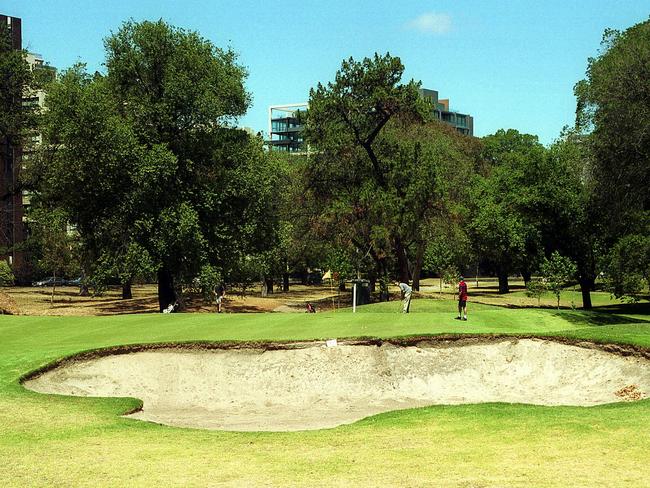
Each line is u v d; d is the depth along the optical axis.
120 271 44.97
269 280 83.75
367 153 54.78
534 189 50.09
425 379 22.62
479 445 12.73
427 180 49.28
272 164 56.31
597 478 10.31
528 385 22.11
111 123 44.16
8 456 12.58
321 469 11.43
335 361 23.09
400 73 50.91
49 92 47.97
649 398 17.33
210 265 46.94
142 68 47.47
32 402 17.86
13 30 89.12
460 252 69.19
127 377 22.48
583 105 38.88
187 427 17.14
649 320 34.31
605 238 48.81
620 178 36.12
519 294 75.88
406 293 34.31
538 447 12.34
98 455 12.66
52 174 47.75
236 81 49.22
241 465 11.84
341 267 51.47
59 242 63.38
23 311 52.56
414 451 12.52
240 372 22.95
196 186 47.56
